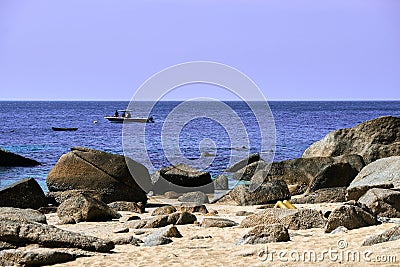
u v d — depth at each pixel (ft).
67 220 57.31
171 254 40.88
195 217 55.72
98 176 75.00
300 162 87.86
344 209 46.29
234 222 53.67
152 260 39.63
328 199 70.54
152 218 54.90
